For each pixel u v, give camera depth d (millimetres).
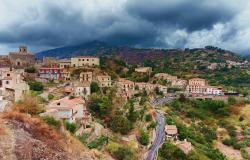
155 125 140250
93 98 133250
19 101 72562
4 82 86812
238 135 178250
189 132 150375
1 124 45469
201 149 131375
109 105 135000
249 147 162750
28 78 145125
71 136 61188
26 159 40062
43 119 57125
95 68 196750
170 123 148625
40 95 109812
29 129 47750
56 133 52094
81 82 154250
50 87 142750
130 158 87125
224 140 169750
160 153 110062
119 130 116062
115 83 187125
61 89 143625
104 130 103312
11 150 39906
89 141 86938
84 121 97500
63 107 91125
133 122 131750
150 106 176000
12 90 86750
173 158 110062
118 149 86688
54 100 105375
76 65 198250
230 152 157500
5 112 51375
